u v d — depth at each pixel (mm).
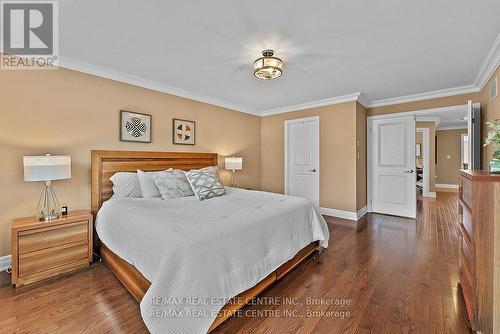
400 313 1625
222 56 2479
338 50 2324
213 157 4152
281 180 5035
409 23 1872
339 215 4188
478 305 1391
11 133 2270
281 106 4770
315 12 1732
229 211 2061
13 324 1516
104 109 2883
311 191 4598
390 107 4289
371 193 4539
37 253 2053
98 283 2020
